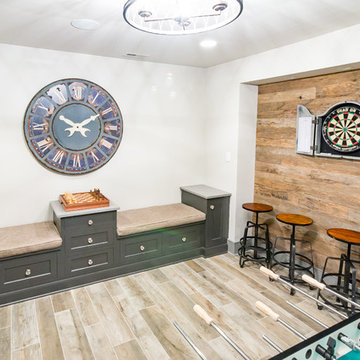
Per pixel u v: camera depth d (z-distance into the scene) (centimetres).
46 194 329
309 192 317
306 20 221
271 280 314
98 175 355
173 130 397
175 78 388
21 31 253
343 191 286
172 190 408
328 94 290
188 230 360
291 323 245
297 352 114
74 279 299
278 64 301
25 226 315
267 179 365
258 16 212
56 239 281
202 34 254
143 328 239
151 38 268
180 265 351
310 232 320
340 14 209
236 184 369
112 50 312
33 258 276
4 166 306
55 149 325
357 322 134
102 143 349
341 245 291
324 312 259
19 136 309
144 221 333
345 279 257
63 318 251
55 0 188
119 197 372
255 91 365
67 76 324
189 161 414
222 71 376
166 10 169
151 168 389
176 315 256
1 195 308
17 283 272
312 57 267
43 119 316
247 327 241
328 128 291
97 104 341
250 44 286
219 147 393
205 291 294
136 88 364
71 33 256
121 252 321
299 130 317
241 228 383
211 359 208
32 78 308
